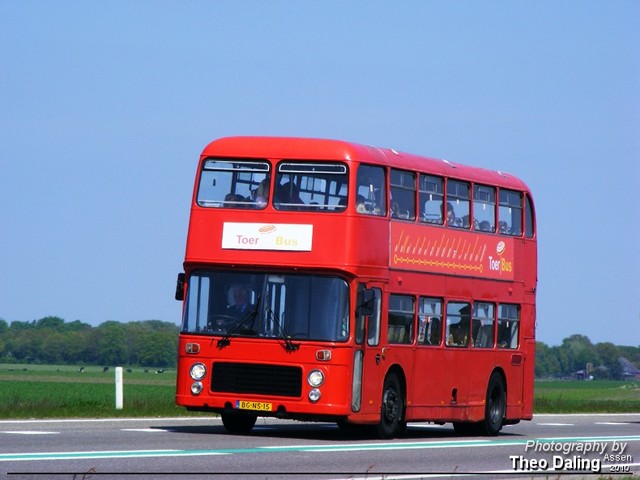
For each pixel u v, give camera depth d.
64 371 184.62
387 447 28.89
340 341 29.83
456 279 34.28
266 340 30.05
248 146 30.88
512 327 37.09
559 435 36.78
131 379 145.50
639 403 68.44
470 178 35.03
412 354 32.50
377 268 30.98
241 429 32.56
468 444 31.17
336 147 30.50
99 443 26.56
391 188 31.72
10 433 28.64
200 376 30.38
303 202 30.38
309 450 26.94
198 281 30.75
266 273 30.34
